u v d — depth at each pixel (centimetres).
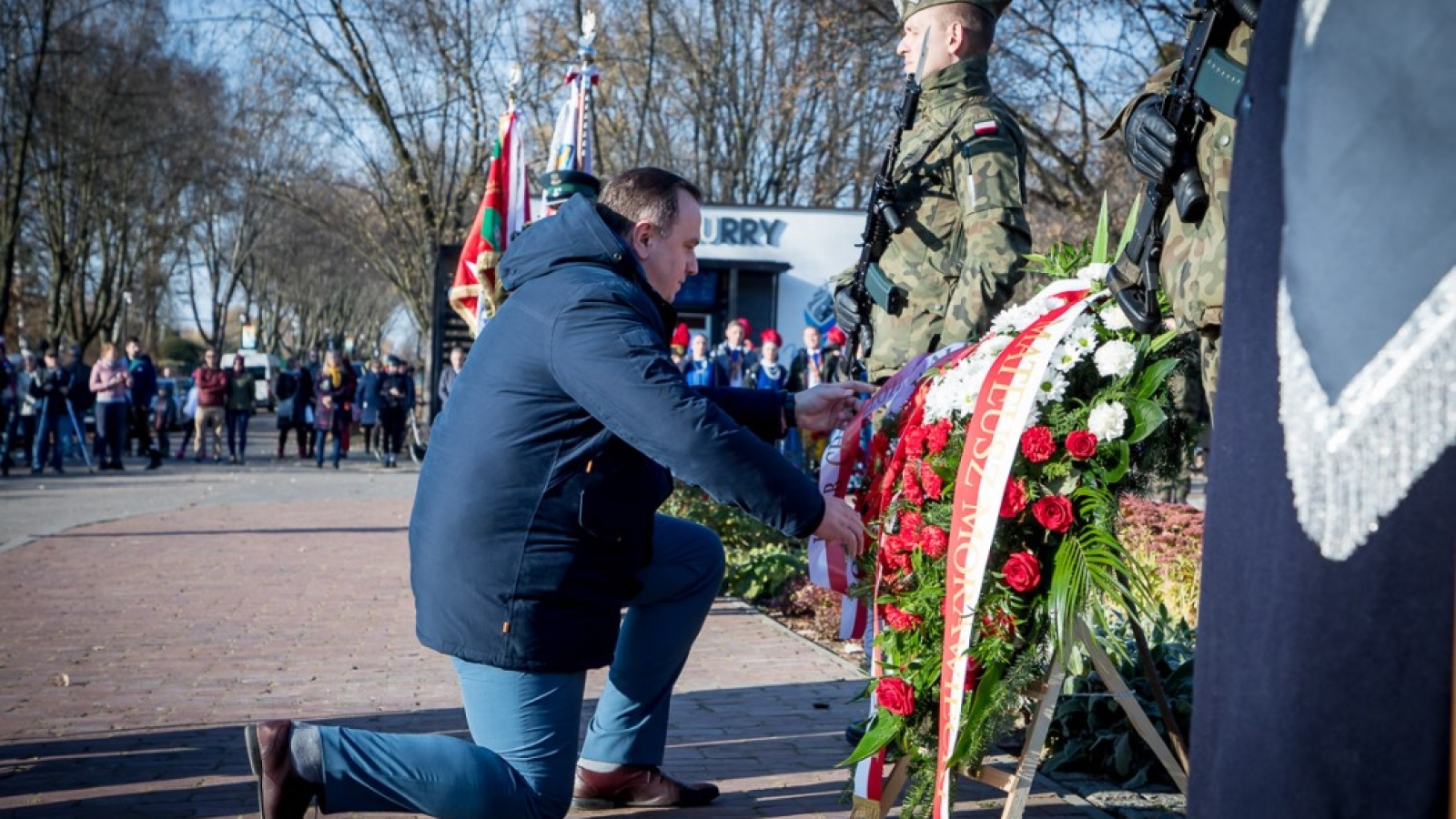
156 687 544
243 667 587
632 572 317
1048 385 272
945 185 392
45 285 4584
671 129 3244
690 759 432
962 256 391
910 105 395
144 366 2208
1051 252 324
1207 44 229
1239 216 139
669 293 328
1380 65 125
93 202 3850
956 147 385
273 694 531
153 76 3481
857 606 331
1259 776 129
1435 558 119
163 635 665
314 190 3722
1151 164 240
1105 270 282
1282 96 137
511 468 292
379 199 3288
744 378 1677
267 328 7744
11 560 960
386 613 741
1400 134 123
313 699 523
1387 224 123
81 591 814
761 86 3041
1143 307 263
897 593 295
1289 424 129
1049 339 273
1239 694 132
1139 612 303
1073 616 266
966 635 270
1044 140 1878
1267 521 131
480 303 764
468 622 292
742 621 723
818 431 356
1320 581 125
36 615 722
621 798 377
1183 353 277
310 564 956
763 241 2281
